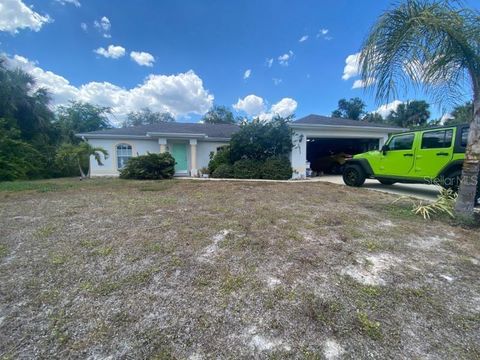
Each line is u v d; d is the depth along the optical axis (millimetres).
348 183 8336
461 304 1824
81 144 11453
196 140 13508
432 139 5758
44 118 14539
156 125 15336
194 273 2266
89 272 2279
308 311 1732
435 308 1771
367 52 3785
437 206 4402
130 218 4090
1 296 1899
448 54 3482
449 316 1684
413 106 21328
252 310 1745
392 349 1394
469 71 3645
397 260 2555
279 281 2133
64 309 1749
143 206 5004
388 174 6918
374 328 1564
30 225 3695
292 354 1364
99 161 11664
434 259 2586
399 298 1891
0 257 2584
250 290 1992
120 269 2336
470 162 3848
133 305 1797
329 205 5152
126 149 13078
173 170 11922
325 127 11758
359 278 2193
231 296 1913
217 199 5797
